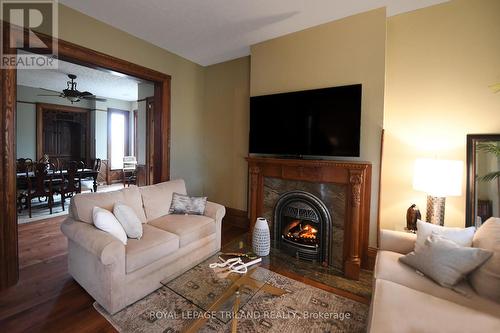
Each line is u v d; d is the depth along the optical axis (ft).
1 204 6.93
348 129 8.61
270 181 10.41
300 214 9.57
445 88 8.19
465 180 7.95
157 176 12.53
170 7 8.48
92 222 7.10
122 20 9.36
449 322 4.03
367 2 8.04
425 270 5.52
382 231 7.09
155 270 6.99
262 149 10.62
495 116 7.59
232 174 13.38
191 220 8.89
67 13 8.40
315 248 9.16
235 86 13.10
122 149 26.66
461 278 5.13
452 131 8.14
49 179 14.47
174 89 12.53
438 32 8.20
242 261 6.73
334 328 5.81
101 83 18.81
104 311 6.15
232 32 10.17
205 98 14.32
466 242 5.74
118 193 8.29
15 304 6.36
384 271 5.75
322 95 9.10
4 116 6.88
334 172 8.69
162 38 10.80
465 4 7.81
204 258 8.79
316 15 8.81
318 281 7.98
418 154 8.64
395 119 8.94
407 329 3.91
